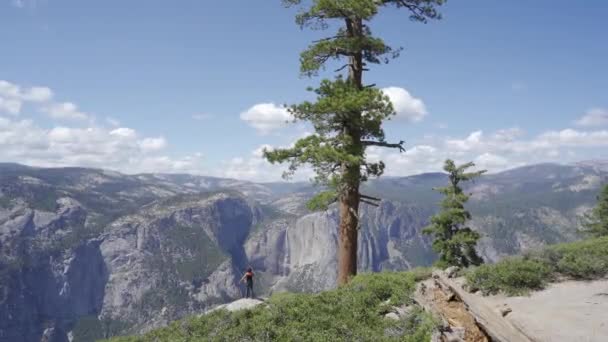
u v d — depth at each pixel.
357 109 21.28
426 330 11.96
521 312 13.54
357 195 22.77
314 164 21.48
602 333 11.55
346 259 22.36
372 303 14.90
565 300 14.27
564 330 11.93
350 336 12.68
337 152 20.61
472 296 15.00
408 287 15.65
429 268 18.80
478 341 11.44
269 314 14.46
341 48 23.05
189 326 15.25
